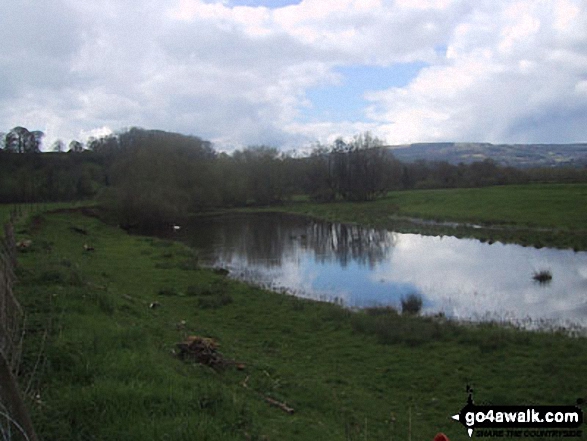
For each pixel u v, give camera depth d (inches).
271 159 3585.1
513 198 2491.4
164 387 292.8
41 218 1739.7
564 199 2261.3
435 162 4554.6
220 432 248.1
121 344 365.1
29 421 190.5
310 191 3690.9
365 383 491.5
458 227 2031.3
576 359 528.1
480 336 605.6
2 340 260.8
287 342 623.8
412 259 1382.9
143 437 231.8
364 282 1081.4
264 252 1536.7
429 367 530.9
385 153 3631.9
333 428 346.9
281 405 365.7
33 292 495.8
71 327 382.3
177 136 3654.0
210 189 3026.6
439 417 421.1
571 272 1144.2
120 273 1000.9
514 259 1338.6
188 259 1266.0
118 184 2512.3
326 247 1641.2
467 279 1098.1
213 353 439.2
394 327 645.3
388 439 356.5
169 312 708.0
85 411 253.1
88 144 4340.6
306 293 967.6
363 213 2743.6
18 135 3385.8
